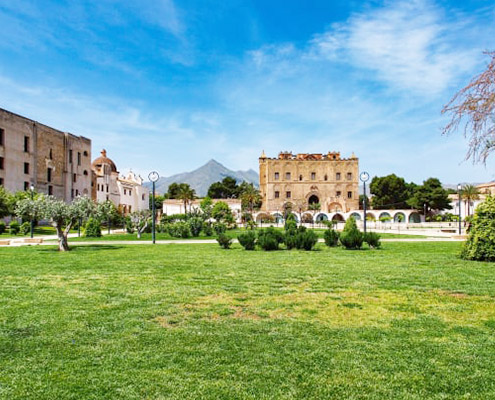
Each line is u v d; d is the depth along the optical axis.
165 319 5.83
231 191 123.94
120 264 12.11
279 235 17.91
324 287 8.17
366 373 3.96
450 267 10.94
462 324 5.54
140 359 4.30
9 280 9.16
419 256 13.84
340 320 5.76
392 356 4.37
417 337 4.99
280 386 3.69
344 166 97.12
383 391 3.60
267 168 95.75
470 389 3.64
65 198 61.56
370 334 5.10
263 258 13.58
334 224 58.09
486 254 12.26
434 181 86.38
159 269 10.95
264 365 4.14
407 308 6.40
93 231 30.95
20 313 6.12
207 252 16.05
